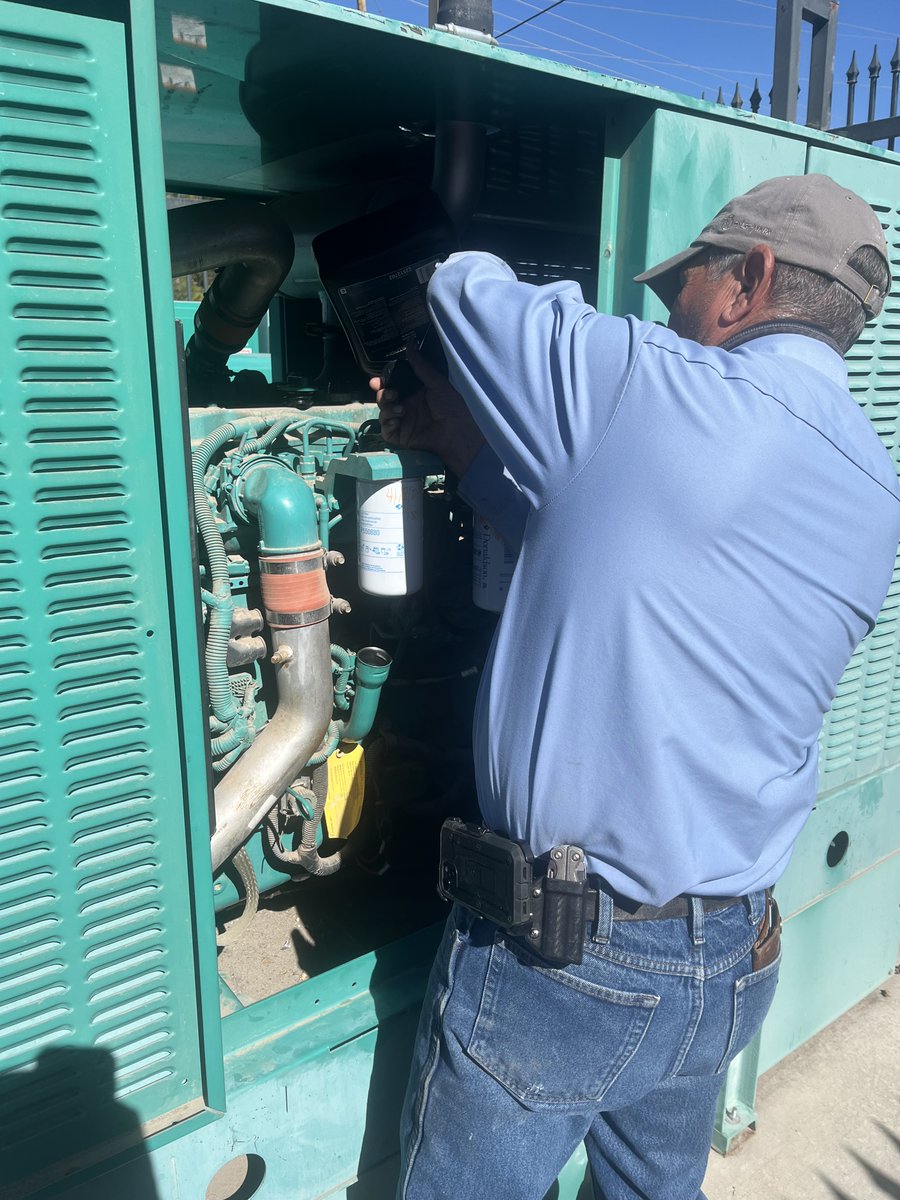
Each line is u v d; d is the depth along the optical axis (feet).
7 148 3.23
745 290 4.27
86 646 3.72
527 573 4.06
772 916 4.59
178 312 12.90
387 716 6.97
